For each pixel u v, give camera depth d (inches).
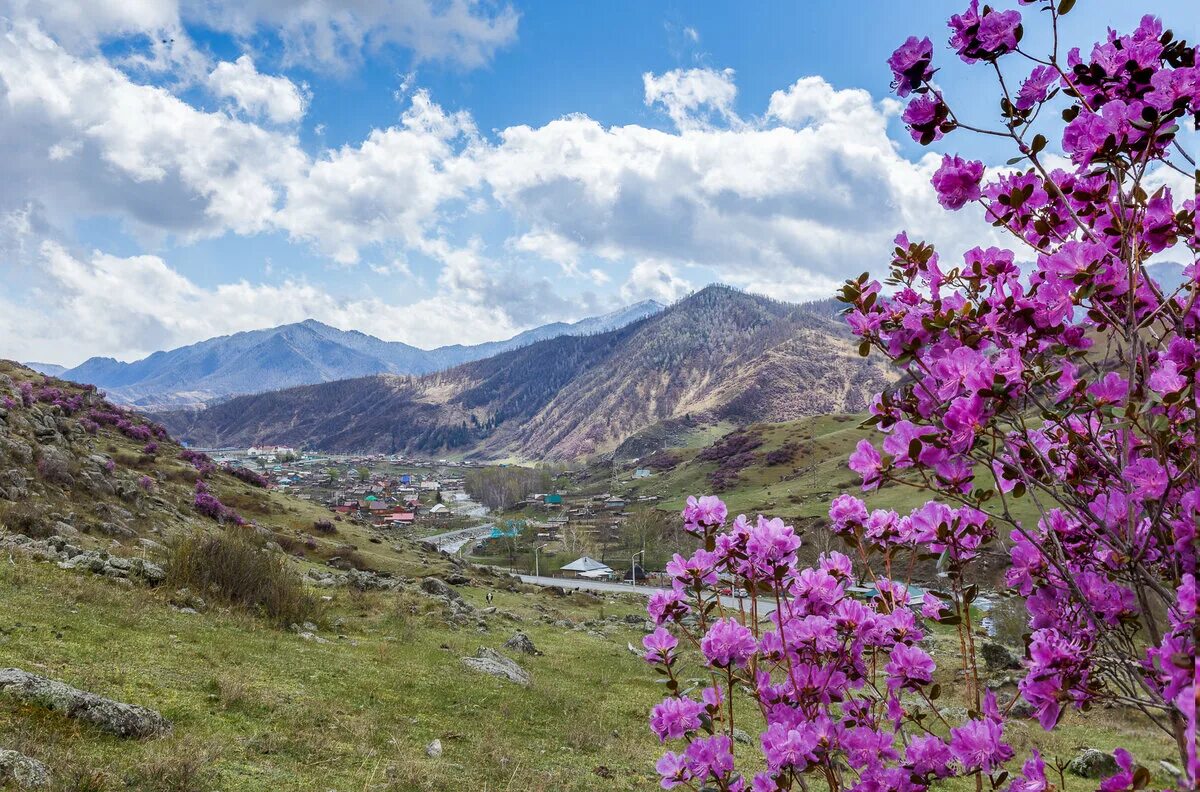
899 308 104.0
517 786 331.0
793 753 104.6
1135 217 87.7
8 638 379.9
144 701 335.9
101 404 2479.1
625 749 455.2
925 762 104.0
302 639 618.5
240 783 266.7
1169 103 80.3
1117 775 74.5
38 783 211.0
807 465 6702.8
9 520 823.1
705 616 129.4
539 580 4074.8
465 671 617.6
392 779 304.2
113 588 587.2
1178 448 91.0
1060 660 90.5
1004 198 103.7
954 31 93.8
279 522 2260.1
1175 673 60.0
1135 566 81.4
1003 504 91.5
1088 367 92.0
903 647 112.3
